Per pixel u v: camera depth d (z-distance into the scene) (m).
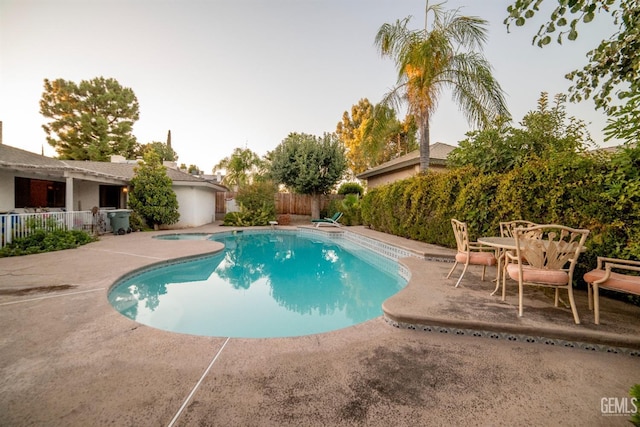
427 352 2.63
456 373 2.28
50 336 2.84
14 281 4.69
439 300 3.68
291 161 18.44
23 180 10.84
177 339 2.83
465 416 1.79
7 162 8.37
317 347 2.72
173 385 2.08
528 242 3.26
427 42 8.50
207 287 5.98
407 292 4.04
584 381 2.20
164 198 13.15
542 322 2.98
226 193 21.56
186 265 6.99
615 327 2.85
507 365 2.41
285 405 1.87
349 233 12.62
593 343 2.71
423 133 9.49
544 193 4.94
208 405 1.86
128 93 26.66
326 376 2.22
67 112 24.64
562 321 3.01
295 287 6.07
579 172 4.44
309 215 21.75
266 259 8.88
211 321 4.20
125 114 26.78
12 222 7.38
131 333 2.94
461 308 3.38
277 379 2.17
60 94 24.50
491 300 3.70
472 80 8.80
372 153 11.14
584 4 1.92
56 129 24.28
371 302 5.19
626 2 2.11
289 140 19.02
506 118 7.88
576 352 2.66
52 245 7.56
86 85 24.89
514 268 3.32
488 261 4.14
